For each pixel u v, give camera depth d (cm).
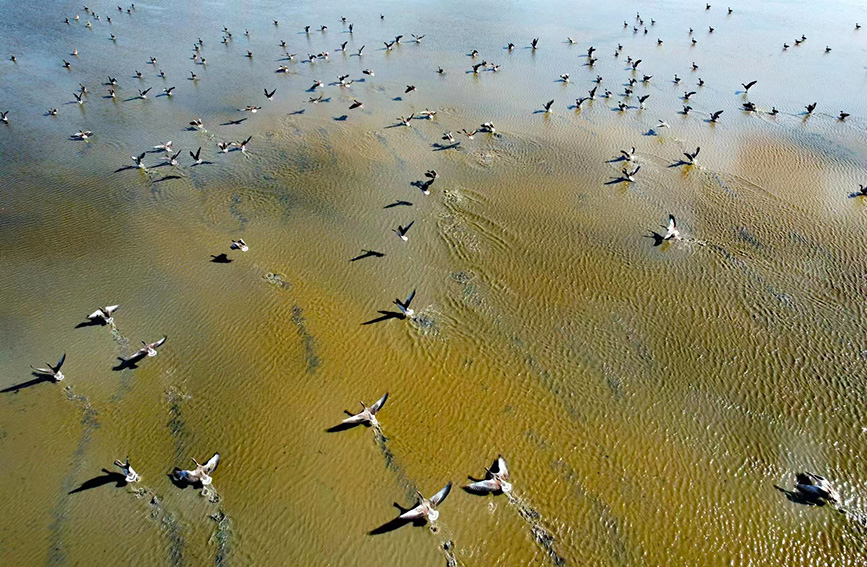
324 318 4291
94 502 3191
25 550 2995
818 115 7188
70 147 6581
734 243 4978
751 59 9006
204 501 3186
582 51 9481
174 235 5162
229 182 5909
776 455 3375
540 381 3809
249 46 9719
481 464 3338
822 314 4269
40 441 3500
